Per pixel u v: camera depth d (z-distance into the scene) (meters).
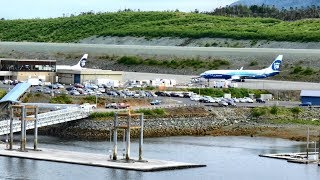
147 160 182.75
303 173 177.50
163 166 174.50
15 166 174.50
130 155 193.88
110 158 183.50
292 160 193.75
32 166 174.75
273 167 185.12
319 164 188.88
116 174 166.62
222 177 169.25
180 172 172.75
